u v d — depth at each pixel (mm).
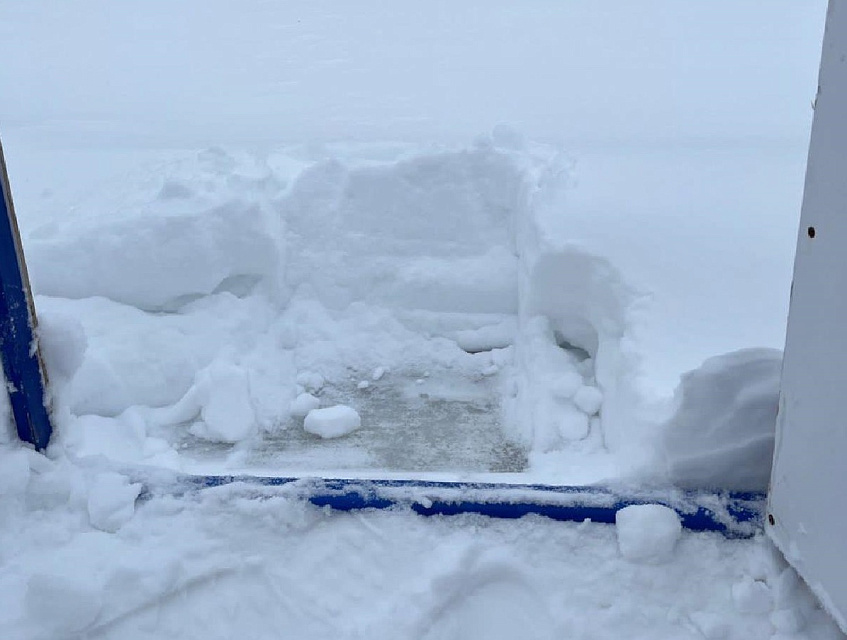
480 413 2207
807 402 1279
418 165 2611
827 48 1184
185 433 2105
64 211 2951
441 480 1630
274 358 2404
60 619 1357
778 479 1379
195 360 2242
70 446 1711
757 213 2473
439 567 1465
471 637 1432
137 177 3219
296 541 1549
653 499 1540
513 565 1487
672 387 1664
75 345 1686
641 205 2516
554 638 1401
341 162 2684
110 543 1528
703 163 3084
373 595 1477
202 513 1579
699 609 1414
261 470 1750
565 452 1937
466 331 2496
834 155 1184
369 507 1582
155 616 1418
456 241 2607
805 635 1332
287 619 1449
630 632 1393
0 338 1546
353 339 2498
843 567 1207
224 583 1482
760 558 1451
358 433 2125
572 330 2264
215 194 2547
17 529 1546
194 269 2379
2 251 1500
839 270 1184
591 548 1507
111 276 2363
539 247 2264
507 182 2602
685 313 1919
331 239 2609
